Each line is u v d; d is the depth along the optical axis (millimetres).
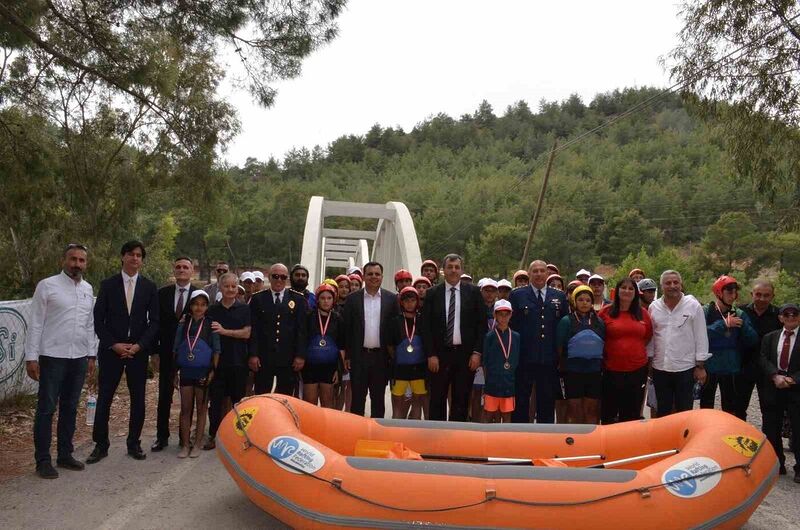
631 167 113438
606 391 7188
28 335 6277
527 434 6035
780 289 42312
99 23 10258
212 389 7422
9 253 15297
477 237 83688
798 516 5535
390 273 24219
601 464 5602
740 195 88875
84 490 5938
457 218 86562
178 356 7281
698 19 11359
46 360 6336
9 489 5906
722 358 7168
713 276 66938
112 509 5488
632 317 7113
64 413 6551
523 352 7477
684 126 155500
